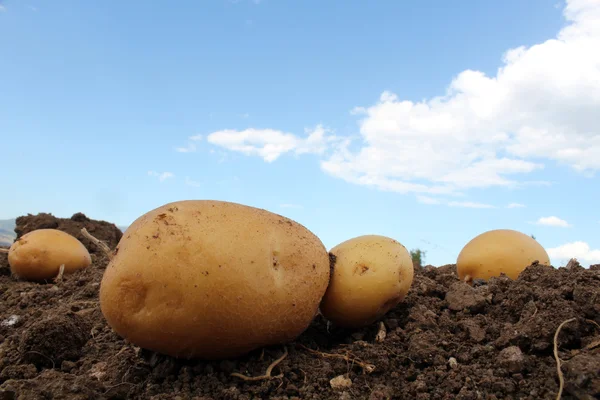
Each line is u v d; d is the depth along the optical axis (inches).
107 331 11.0
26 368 9.1
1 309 14.5
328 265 9.4
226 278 7.6
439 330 9.6
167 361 8.7
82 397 7.7
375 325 10.2
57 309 13.1
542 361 8.0
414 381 8.2
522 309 9.5
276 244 8.4
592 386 6.8
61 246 18.3
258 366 8.6
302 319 8.6
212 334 7.8
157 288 7.6
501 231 14.2
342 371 8.7
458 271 14.6
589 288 9.1
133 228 8.3
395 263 9.6
